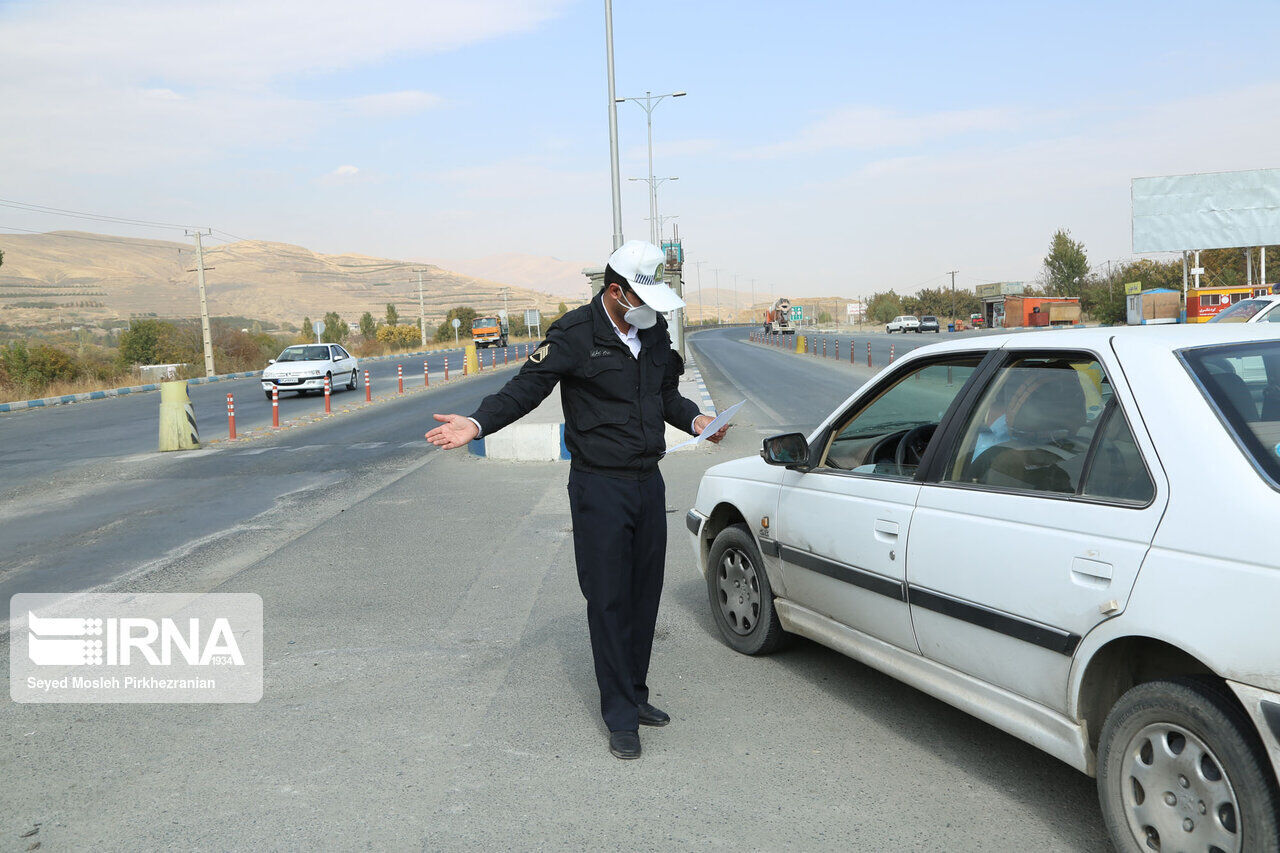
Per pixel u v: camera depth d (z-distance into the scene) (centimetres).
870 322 12669
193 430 1686
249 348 5844
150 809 341
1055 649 292
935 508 348
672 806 334
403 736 402
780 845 305
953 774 354
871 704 423
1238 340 301
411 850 307
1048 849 299
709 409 1816
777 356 4781
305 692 458
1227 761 241
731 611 503
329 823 327
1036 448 320
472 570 695
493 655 504
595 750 383
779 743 385
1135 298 3794
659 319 374
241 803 344
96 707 447
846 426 426
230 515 991
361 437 1753
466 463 1335
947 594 337
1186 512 258
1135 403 287
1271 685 229
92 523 982
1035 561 300
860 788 344
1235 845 242
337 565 729
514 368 4544
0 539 916
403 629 555
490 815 330
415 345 8694
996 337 367
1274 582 231
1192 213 3756
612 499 380
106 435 2027
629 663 393
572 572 678
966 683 339
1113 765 276
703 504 521
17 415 2758
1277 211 3691
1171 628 252
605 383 375
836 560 402
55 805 346
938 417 374
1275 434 261
